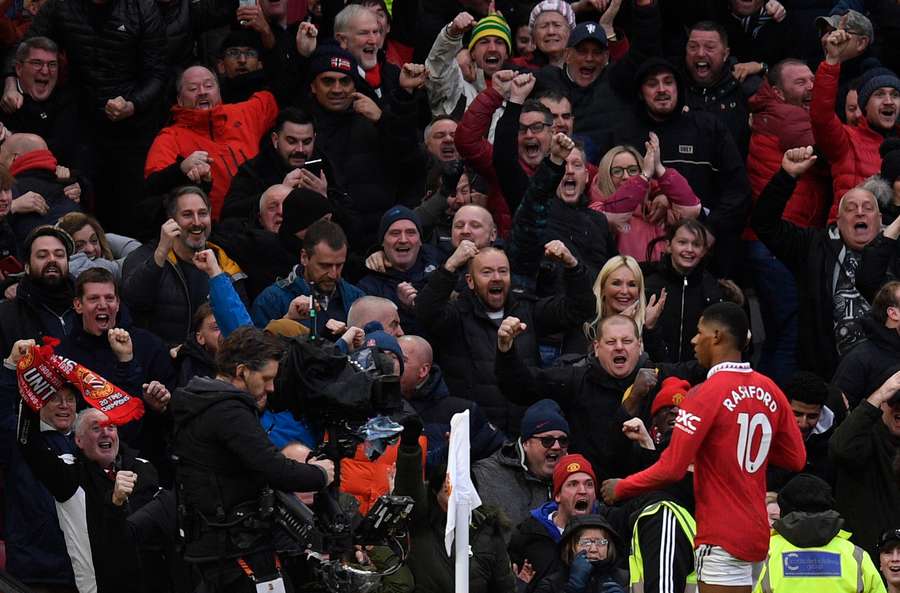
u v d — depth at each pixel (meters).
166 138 53.00
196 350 44.34
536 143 51.38
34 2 58.75
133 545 39.81
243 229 49.38
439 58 55.34
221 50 55.88
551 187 47.34
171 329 46.66
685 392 42.28
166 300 46.69
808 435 44.16
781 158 56.31
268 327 40.25
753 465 37.22
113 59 55.03
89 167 55.12
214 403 32.88
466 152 51.50
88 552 40.19
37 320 44.47
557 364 46.06
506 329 43.34
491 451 43.94
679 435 36.84
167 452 42.91
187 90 53.34
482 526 38.84
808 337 51.09
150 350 44.59
